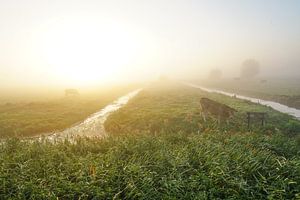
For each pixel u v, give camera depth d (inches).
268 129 965.2
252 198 397.1
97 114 1654.8
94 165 479.8
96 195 396.2
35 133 1114.1
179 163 492.7
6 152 598.2
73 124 1326.3
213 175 449.1
